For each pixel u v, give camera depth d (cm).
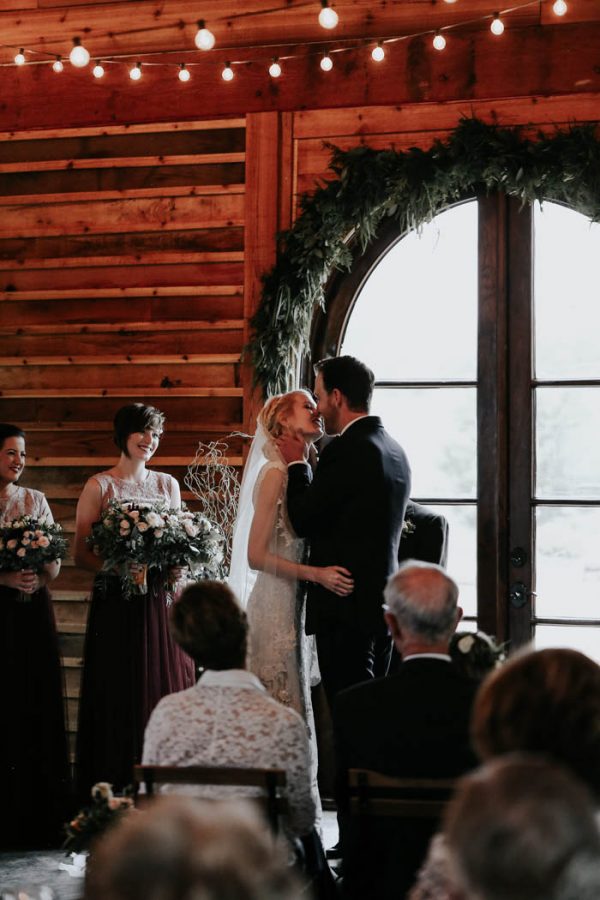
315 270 535
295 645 416
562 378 530
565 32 526
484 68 533
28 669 468
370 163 527
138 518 459
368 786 248
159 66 573
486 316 536
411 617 258
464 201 543
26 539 458
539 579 527
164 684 468
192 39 570
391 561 412
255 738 260
